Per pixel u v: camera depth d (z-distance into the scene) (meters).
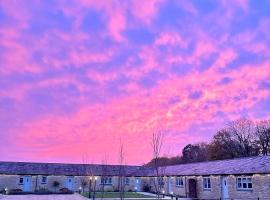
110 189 51.56
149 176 51.50
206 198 36.75
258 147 70.00
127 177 52.16
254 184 29.61
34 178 48.00
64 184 49.50
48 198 35.59
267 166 29.11
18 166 49.56
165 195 42.59
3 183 46.12
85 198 36.00
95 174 50.53
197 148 88.75
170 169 49.97
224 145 71.69
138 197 38.44
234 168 33.56
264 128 69.75
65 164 53.81
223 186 34.09
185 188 41.25
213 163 41.25
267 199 27.67
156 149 32.47
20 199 33.75
